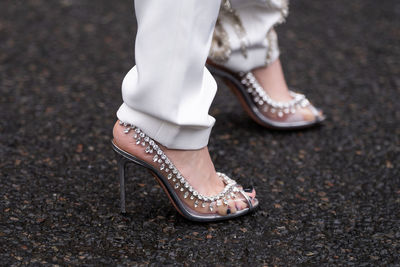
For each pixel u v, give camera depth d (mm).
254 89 2844
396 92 3516
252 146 2789
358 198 2334
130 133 1981
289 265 1867
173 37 1812
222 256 1901
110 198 2252
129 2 5086
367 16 4902
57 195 2250
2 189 2264
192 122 1901
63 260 1832
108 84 3518
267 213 2193
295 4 5125
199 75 1881
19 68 3656
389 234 2064
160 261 1854
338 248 1973
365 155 2727
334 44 4305
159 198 2271
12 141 2717
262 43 2730
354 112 3225
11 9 4711
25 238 1941
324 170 2574
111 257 1862
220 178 2191
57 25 4445
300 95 2979
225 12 2607
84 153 2643
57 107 3145
